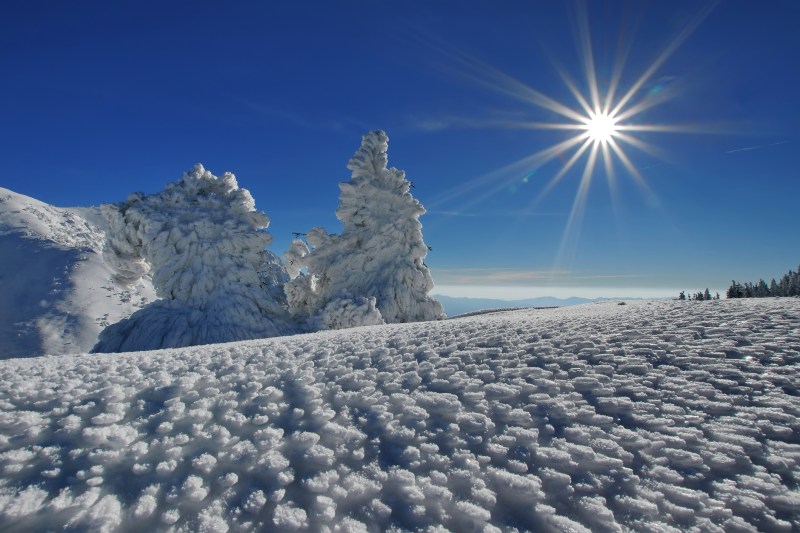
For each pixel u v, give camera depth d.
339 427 4.04
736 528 2.60
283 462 3.49
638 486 3.05
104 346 19.72
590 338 6.12
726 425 3.64
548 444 3.62
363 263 27.52
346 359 6.10
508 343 6.30
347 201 28.66
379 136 29.67
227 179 25.86
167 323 20.55
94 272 53.94
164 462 3.45
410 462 3.49
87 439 3.73
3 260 54.16
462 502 2.99
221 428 4.03
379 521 2.86
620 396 4.32
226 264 23.06
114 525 2.78
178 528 2.78
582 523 2.77
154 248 22.33
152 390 4.89
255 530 2.77
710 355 5.09
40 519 2.81
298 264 30.77
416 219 28.75
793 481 2.93
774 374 4.43
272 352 6.75
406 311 26.53
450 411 4.27
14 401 4.51
